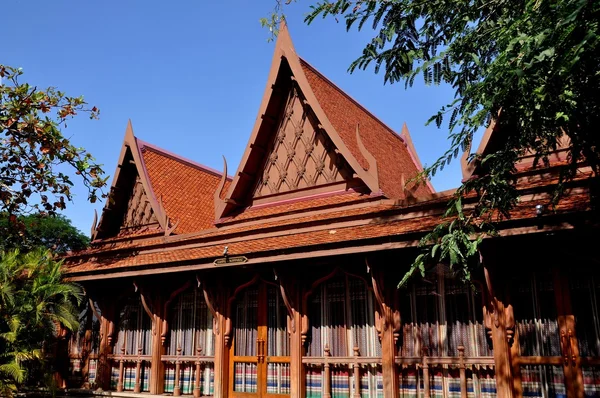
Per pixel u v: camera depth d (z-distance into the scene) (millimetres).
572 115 6824
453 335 10516
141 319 15414
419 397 10602
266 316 12977
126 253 15914
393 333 10906
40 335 14727
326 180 13969
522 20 6559
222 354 13195
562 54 5996
